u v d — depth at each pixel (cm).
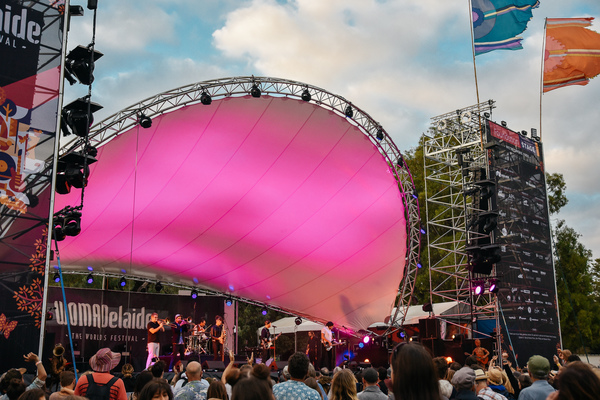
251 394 266
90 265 2411
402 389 268
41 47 1078
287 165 2100
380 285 2427
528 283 2266
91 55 1170
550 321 2330
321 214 2212
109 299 2211
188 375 589
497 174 2242
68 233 1161
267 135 2030
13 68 1040
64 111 1172
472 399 507
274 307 2681
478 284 2066
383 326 2447
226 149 2038
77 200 2020
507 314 2136
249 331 4056
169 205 2133
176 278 2553
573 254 3838
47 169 1050
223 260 2372
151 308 2316
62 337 2072
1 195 998
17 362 959
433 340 2039
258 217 2206
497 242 2166
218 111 1939
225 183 2108
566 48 2197
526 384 718
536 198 2439
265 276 2444
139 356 2228
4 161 1006
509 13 2142
